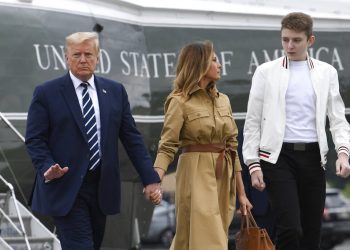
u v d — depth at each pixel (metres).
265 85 13.37
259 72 13.46
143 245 47.78
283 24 13.34
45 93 11.63
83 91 11.76
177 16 22.84
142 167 12.02
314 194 13.49
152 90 22.25
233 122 12.88
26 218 17.25
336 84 13.52
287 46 13.28
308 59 13.41
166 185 45.88
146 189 11.99
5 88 19.56
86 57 11.64
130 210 23.36
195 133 12.48
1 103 19.48
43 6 20.48
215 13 23.22
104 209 11.68
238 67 23.14
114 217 23.28
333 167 28.80
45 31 20.33
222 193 12.79
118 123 11.90
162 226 47.94
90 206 11.70
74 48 11.63
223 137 12.68
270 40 23.61
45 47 20.22
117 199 11.84
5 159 19.67
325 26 24.17
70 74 11.82
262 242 12.72
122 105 12.02
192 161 12.54
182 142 12.71
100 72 21.20
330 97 13.48
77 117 11.62
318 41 24.02
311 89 13.29
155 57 22.36
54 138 11.62
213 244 12.22
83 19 21.09
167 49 22.50
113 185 11.77
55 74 20.27
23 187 20.20
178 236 12.76
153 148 22.53
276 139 13.20
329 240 45.03
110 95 11.90
